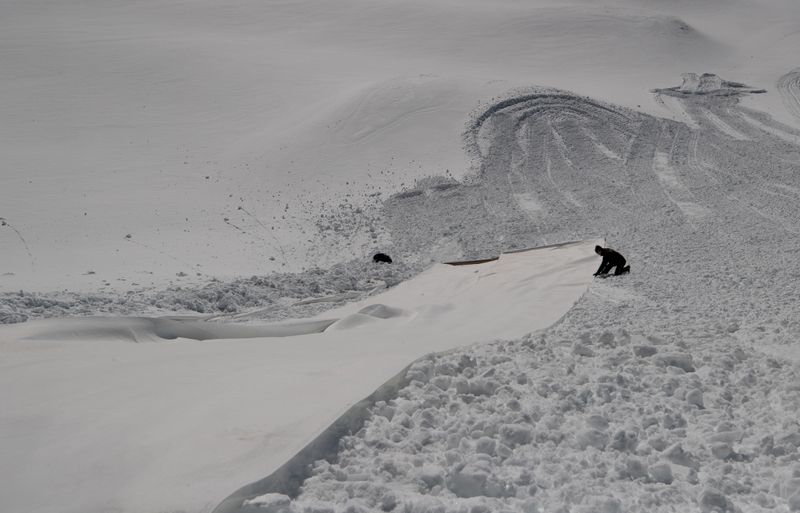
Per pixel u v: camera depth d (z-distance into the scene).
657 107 49.53
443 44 68.50
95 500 4.02
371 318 10.96
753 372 6.98
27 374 6.68
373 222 30.50
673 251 19.66
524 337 8.30
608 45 68.69
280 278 19.19
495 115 42.19
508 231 27.64
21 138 40.44
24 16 70.56
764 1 103.06
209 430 4.86
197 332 10.20
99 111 45.56
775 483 4.33
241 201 33.53
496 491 4.26
